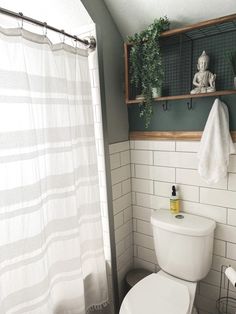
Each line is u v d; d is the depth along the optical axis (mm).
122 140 1689
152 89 1440
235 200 1418
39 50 1072
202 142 1384
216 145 1317
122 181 1717
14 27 1027
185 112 1512
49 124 1154
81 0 1287
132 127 1733
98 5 1403
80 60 1332
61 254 1281
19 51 974
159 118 1614
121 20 1518
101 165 1565
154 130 1646
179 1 1303
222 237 1502
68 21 1440
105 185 1578
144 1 1362
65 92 1206
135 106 1688
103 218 1637
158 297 1307
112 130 1590
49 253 1247
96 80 1468
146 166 1716
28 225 1041
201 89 1315
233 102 1348
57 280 1307
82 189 1426
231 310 1552
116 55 1574
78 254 1329
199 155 1394
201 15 1339
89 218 1465
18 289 1040
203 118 1458
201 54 1396
